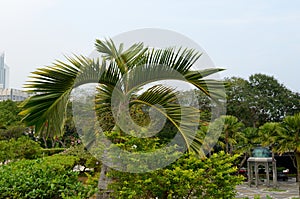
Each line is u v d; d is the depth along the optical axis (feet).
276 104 101.71
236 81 96.37
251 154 79.25
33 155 52.42
